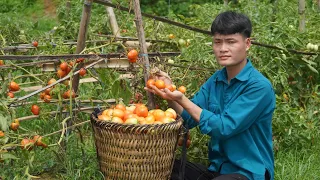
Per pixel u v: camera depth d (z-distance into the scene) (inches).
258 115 116.0
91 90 151.8
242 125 114.3
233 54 114.0
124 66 126.4
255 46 171.5
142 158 111.3
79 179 133.2
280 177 144.0
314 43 185.6
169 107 124.3
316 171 147.1
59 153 136.2
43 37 181.8
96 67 124.3
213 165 123.3
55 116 132.7
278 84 173.6
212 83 123.5
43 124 147.9
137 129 108.9
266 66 167.0
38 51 154.8
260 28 183.2
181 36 175.3
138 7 120.7
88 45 168.1
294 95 182.2
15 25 201.6
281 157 153.3
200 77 150.3
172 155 115.7
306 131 161.5
